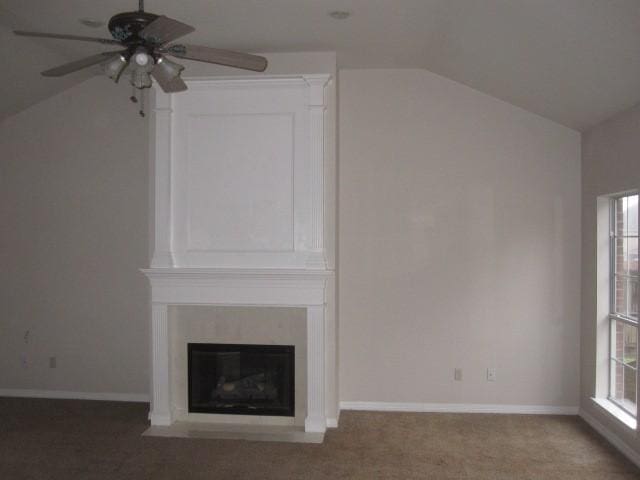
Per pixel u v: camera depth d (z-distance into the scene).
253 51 4.72
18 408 5.21
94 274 5.49
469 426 4.74
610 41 3.19
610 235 4.65
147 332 5.44
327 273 4.49
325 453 4.14
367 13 3.90
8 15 3.97
